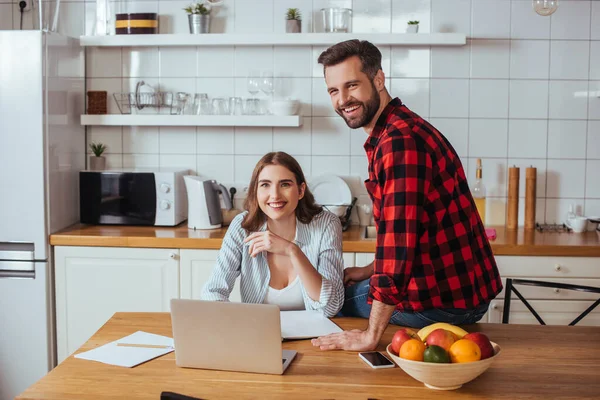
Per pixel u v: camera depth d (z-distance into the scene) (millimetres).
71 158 3729
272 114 3842
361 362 1771
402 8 3777
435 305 1991
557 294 3271
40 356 3443
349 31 3691
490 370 1711
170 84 3914
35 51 3318
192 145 3934
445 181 1906
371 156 2029
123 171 3625
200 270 3354
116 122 3729
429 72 3785
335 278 2312
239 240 2361
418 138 1828
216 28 3852
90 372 1705
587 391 1585
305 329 2002
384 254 1810
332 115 3846
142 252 3377
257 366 1692
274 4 3816
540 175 3799
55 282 3438
